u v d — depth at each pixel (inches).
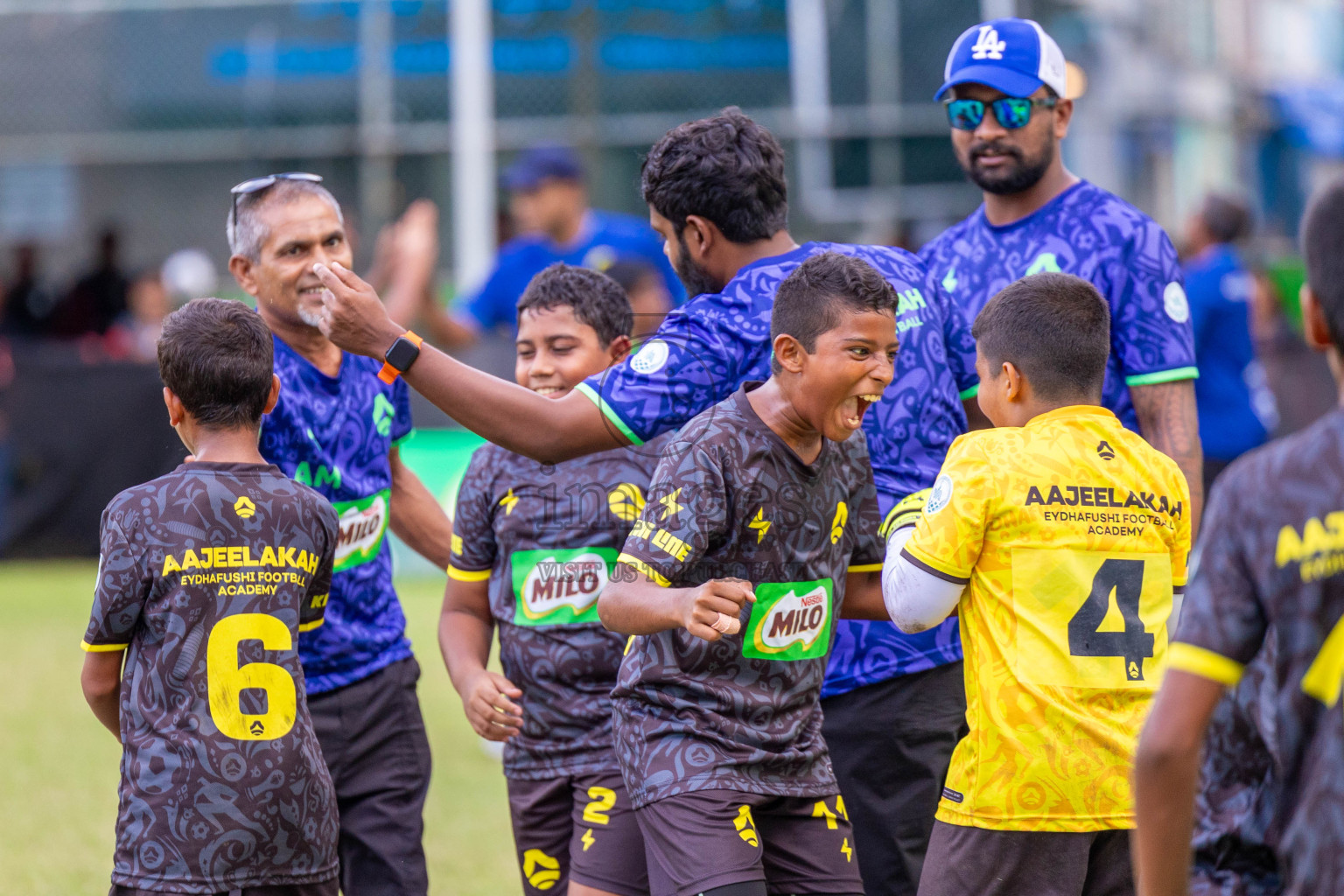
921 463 353.7
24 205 1573.6
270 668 306.8
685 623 280.1
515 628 368.8
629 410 312.8
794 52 1378.0
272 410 347.3
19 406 1167.0
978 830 295.0
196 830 293.9
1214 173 1622.8
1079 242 401.1
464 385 309.4
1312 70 2011.6
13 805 564.4
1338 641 202.8
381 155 1393.9
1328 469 205.2
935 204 1382.9
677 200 329.1
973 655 298.5
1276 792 219.5
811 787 309.9
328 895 315.6
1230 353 759.1
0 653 861.8
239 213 367.6
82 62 1498.5
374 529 379.6
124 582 301.1
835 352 289.1
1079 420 303.1
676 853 291.9
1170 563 302.7
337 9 1437.0
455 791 598.2
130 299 1347.2
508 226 1163.9
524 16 1371.8
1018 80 394.9
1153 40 1534.2
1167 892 215.0
